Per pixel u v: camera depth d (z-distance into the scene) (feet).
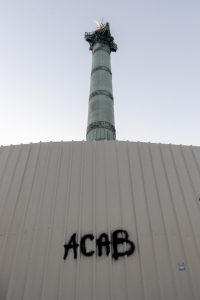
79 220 28.73
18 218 29.07
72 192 31.48
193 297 23.67
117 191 31.50
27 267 25.26
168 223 28.58
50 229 27.99
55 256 25.94
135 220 28.76
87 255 25.96
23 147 37.42
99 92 101.40
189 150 37.35
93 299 23.29
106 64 115.96
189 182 33.22
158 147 37.22
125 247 26.53
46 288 23.97
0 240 27.22
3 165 35.27
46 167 34.47
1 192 31.96
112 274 24.75
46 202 30.53
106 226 28.19
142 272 24.84
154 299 23.34
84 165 34.60
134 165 34.68
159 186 32.32
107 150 36.42
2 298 23.62
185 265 25.45
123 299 23.30
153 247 26.58
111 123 93.71
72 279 24.48
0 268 25.34
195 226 28.58
